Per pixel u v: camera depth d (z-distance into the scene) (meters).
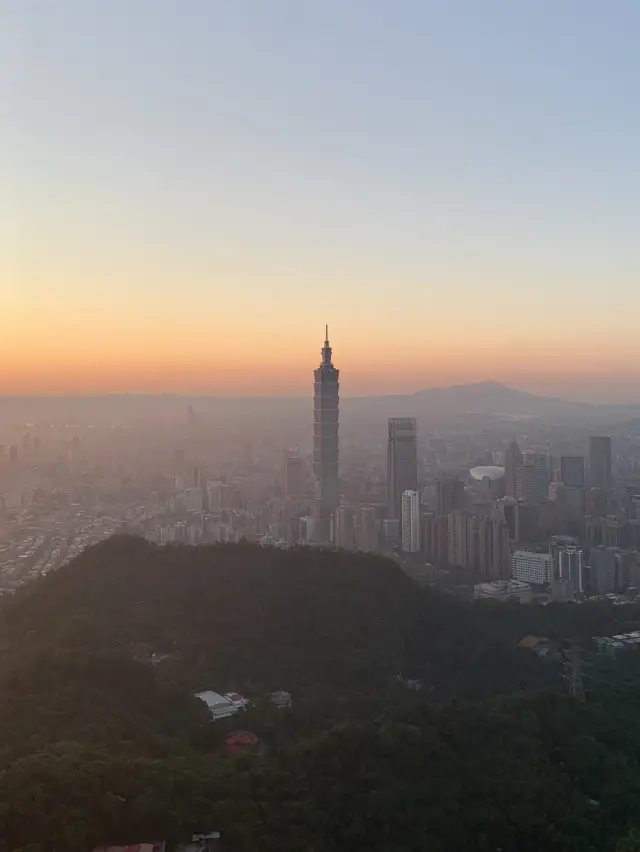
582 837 61.06
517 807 63.06
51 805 49.88
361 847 53.91
